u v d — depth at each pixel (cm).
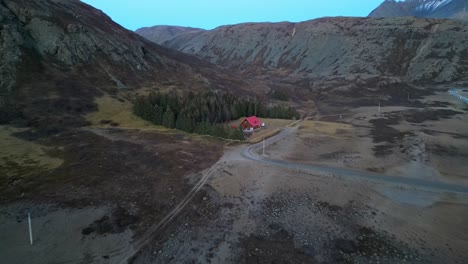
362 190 4347
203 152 6259
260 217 3625
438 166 5312
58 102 8512
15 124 7031
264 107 10762
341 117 11019
